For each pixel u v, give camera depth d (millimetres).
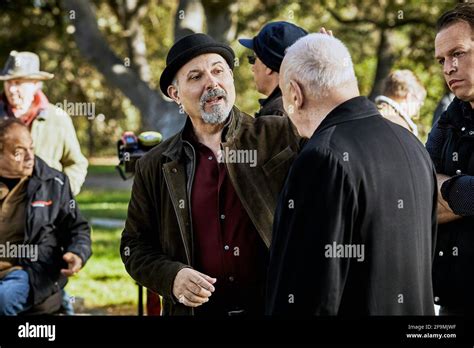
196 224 3369
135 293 7598
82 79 22109
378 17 14859
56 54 19312
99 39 14039
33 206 4734
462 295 3430
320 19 15859
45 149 5664
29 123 5648
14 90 5582
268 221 3305
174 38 13109
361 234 2688
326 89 2828
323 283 2615
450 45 3387
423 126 11031
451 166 3494
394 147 2795
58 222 4855
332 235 2621
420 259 2809
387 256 2711
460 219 3443
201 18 13117
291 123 3441
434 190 2977
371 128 2791
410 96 4781
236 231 3336
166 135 13703
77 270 4723
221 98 3357
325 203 2633
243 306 3342
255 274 3336
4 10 15336
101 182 20688
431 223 2977
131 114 25422
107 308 6953
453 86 3408
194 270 3266
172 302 3416
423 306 2855
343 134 2736
